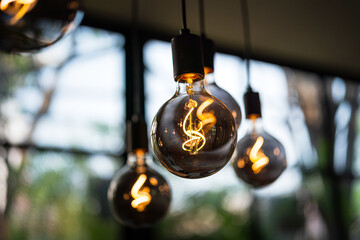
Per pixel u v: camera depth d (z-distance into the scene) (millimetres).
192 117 742
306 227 2928
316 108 3279
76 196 2438
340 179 3201
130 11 2596
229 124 765
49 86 2537
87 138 2531
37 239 2312
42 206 2363
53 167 2432
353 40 3115
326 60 3309
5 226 2270
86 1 2486
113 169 2535
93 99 2594
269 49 3086
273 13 2729
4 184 2316
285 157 1287
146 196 1207
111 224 2447
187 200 2627
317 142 3199
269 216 2824
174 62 823
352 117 3414
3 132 2377
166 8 2568
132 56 2713
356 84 3508
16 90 2473
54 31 843
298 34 2965
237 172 1291
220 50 2941
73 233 2381
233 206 2734
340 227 3066
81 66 2619
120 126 2605
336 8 2775
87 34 2670
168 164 779
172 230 2543
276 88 3139
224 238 2652
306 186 3035
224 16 2682
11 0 781
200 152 740
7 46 863
